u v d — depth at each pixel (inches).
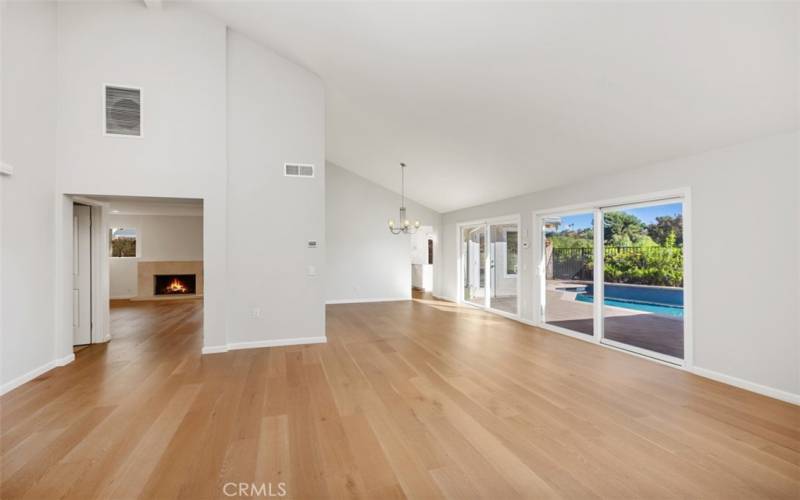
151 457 90.4
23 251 141.7
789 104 110.2
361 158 318.3
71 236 170.2
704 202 146.9
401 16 135.6
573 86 138.7
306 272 201.6
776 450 93.7
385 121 232.2
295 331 200.4
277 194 196.9
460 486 80.0
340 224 366.9
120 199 186.9
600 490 78.6
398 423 108.6
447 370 156.9
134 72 174.2
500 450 94.1
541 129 174.4
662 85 121.7
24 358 141.7
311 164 202.2
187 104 180.5
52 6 160.7
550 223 243.3
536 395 129.6
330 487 79.5
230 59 190.7
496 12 119.4
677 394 129.8
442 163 263.6
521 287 266.4
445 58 151.1
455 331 234.5
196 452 92.7
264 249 195.2
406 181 338.0
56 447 94.7
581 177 206.7
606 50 117.3
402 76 175.5
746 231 133.0
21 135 140.8
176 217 378.9
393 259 384.2
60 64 165.3
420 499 75.9
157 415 113.2
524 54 133.0
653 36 106.3
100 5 170.9
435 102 187.5
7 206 133.7
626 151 165.9
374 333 228.5
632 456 91.4
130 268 373.1
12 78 136.0
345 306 342.0
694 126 134.3
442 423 108.7
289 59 198.4
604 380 144.5
